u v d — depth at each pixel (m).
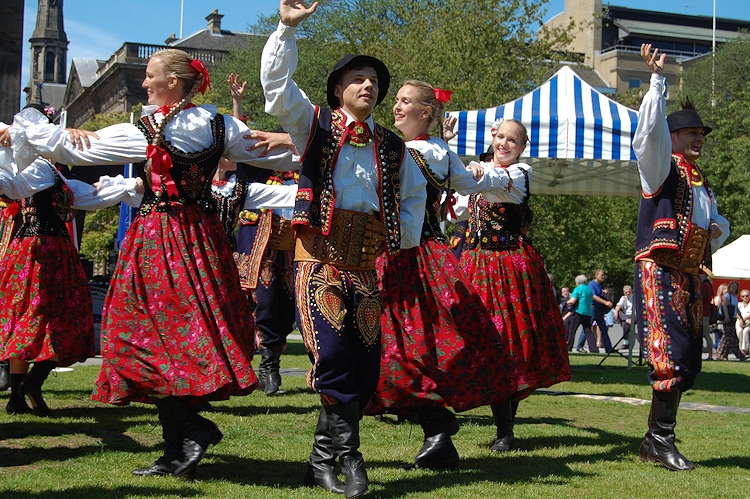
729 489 3.80
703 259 4.54
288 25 3.31
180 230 3.59
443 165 4.15
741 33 53.66
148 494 3.28
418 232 3.80
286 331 6.86
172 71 3.77
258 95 37.47
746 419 6.47
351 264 3.52
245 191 5.64
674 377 4.30
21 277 5.11
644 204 4.50
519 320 4.78
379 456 4.29
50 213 5.21
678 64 66.44
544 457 4.45
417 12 23.55
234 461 4.03
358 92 3.53
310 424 5.16
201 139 3.69
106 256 29.59
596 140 9.77
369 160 3.57
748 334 19.23
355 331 3.53
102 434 4.60
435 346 3.96
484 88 21.55
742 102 29.03
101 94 59.41
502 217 4.86
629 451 4.71
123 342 3.48
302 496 3.31
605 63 66.19
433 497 3.40
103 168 9.01
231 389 3.49
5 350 5.01
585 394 7.97
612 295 36.41
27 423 4.86
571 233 22.52
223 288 3.62
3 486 3.35
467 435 5.12
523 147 5.09
